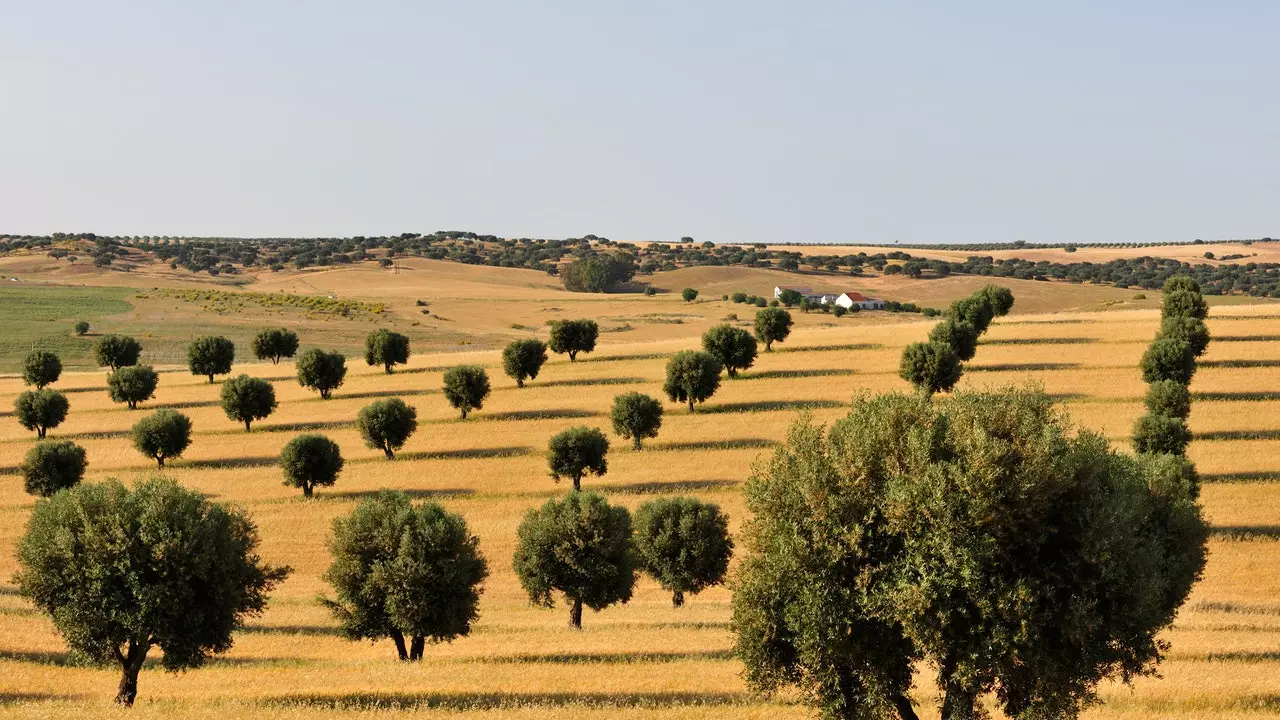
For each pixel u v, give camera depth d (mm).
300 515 119688
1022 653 37125
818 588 39125
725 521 100938
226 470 140000
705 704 55531
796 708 53906
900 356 182625
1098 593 38500
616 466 135625
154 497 55656
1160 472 70812
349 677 63594
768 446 140375
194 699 56438
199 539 55625
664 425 151375
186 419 144375
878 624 39312
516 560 90000
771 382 170750
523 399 169375
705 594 107500
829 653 39125
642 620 88938
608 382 178125
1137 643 38969
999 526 37344
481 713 51406
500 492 128375
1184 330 160500
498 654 72375
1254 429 132875
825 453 41875
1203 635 75062
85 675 66312
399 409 143125
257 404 159500
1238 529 106250
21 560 55312
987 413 39875
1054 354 175125
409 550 72125
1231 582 95000
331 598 95375
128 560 53906
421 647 75188
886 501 38438
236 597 57906
